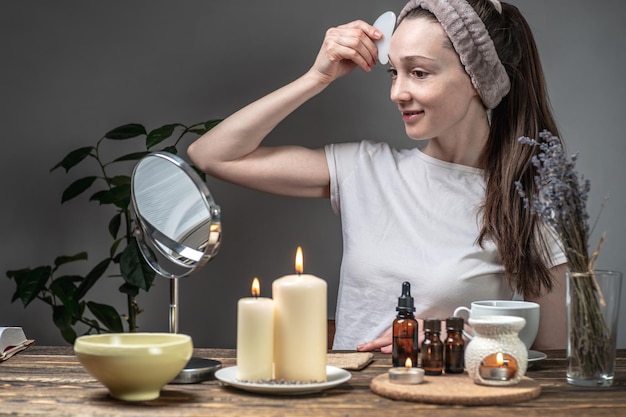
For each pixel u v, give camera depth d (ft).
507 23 6.45
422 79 6.16
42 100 8.76
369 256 6.66
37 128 8.77
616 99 8.52
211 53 8.63
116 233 8.02
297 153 7.09
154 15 8.66
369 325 6.64
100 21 8.70
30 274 8.06
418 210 6.66
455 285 6.39
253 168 6.95
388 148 7.13
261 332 4.32
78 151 8.05
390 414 3.87
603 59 8.52
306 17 8.54
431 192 6.68
